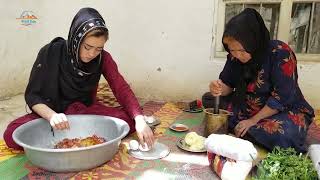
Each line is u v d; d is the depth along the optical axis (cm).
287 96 171
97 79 182
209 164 151
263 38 169
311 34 268
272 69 172
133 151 165
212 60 285
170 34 289
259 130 171
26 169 146
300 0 261
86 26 149
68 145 158
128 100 176
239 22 161
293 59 173
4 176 138
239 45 162
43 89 170
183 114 254
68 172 142
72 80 171
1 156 160
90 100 191
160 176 141
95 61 173
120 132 160
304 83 269
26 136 153
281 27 269
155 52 297
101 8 302
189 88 296
